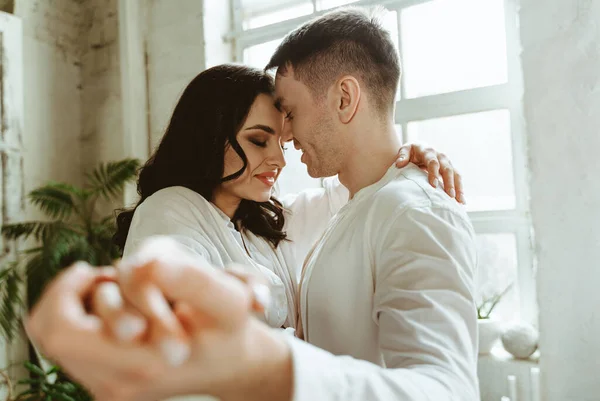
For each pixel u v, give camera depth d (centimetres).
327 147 94
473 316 65
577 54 163
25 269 264
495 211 202
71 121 320
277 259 120
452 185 86
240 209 120
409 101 220
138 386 21
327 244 89
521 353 175
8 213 261
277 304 100
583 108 162
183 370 23
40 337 21
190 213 103
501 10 201
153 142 290
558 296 164
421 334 58
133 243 99
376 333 80
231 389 27
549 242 166
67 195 273
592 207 160
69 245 254
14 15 285
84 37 319
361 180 94
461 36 210
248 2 274
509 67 198
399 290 67
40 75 304
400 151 96
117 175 268
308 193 137
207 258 97
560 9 166
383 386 39
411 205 75
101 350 20
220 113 107
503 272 200
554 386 163
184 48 273
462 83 211
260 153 110
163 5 282
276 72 100
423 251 69
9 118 262
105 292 21
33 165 299
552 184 166
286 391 30
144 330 21
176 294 23
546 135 167
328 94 92
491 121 203
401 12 224
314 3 251
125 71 290
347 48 91
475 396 54
